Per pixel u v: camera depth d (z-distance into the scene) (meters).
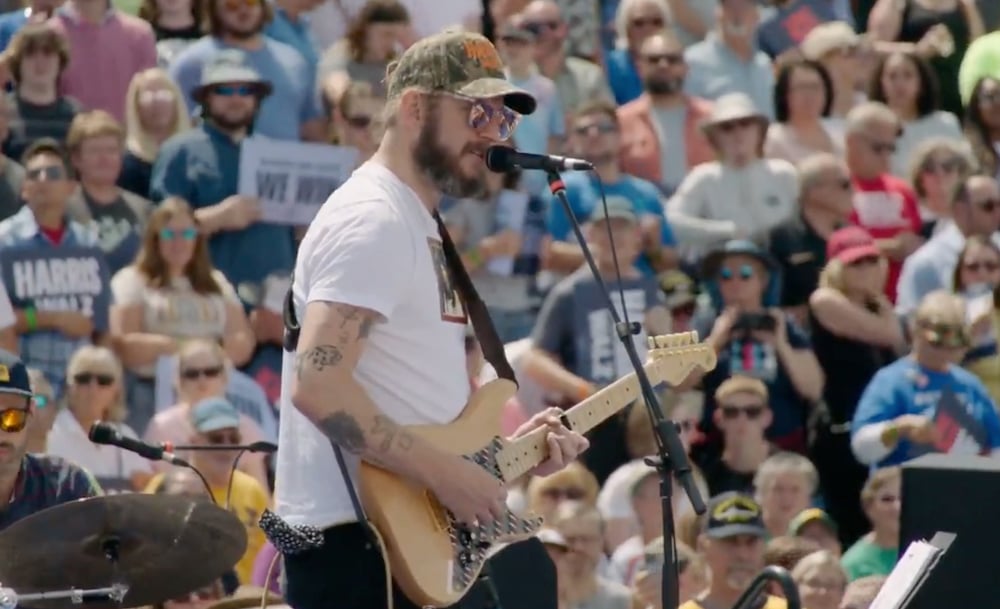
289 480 14.54
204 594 18.83
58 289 26.16
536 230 29.59
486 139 14.59
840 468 28.78
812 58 33.91
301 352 13.81
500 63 14.76
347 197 14.22
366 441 13.84
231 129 28.33
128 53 29.56
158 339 26.45
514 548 15.77
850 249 29.56
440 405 14.52
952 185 31.80
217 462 24.59
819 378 29.00
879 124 31.84
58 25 29.25
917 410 28.14
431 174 14.49
